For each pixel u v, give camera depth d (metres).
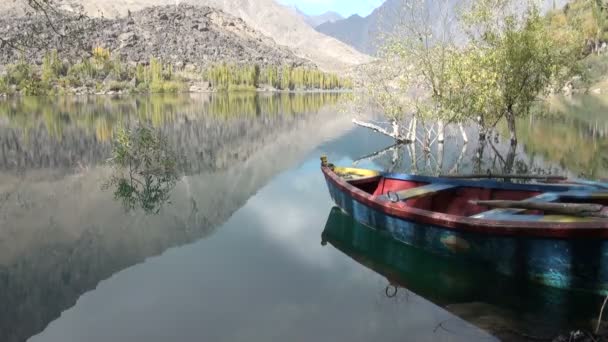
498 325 6.23
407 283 7.92
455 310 6.81
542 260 6.88
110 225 12.16
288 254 9.59
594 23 51.59
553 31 22.09
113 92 108.75
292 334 6.36
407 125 33.38
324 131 33.28
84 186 16.77
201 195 15.27
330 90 150.75
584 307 6.71
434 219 7.91
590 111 40.22
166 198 14.98
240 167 20.55
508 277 7.38
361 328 6.42
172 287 8.12
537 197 8.16
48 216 13.12
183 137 30.61
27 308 7.59
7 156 23.59
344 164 20.16
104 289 8.18
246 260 9.31
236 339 6.30
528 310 6.69
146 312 7.22
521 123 33.09
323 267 8.80
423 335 6.11
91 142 28.03
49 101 74.38
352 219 10.63
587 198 8.23
